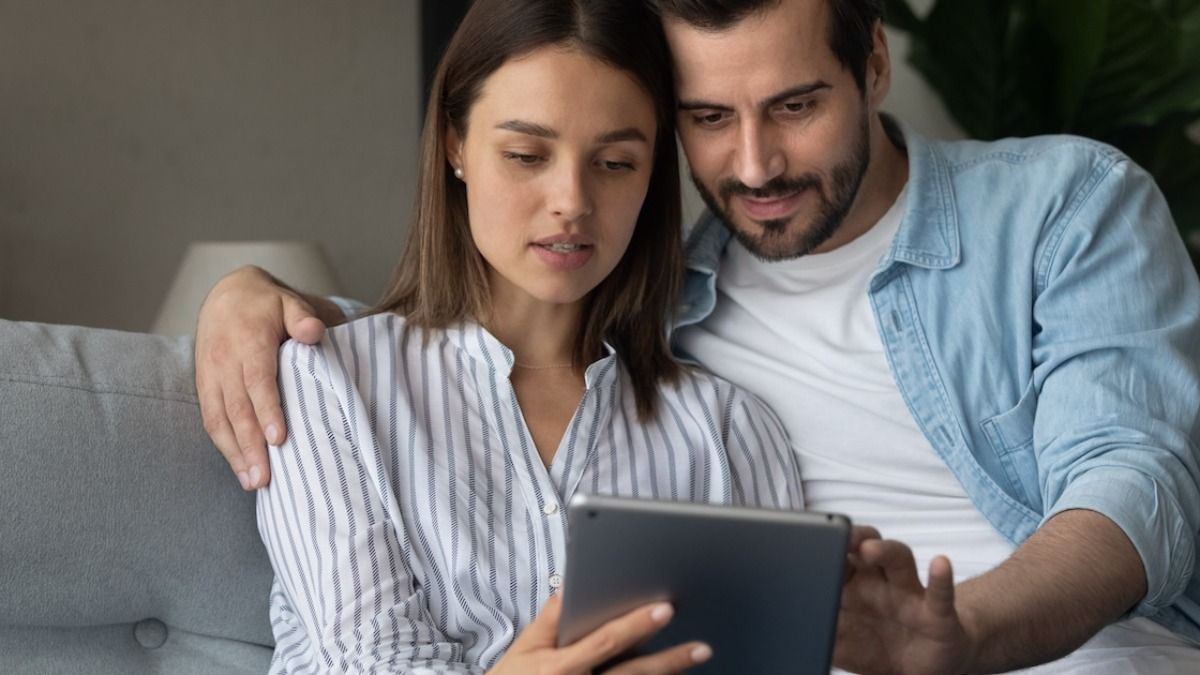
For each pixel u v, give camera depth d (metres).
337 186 3.45
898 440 1.51
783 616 0.95
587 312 1.52
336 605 1.30
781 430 1.54
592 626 0.97
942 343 1.50
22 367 1.37
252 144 3.33
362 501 1.33
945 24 2.84
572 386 1.50
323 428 1.35
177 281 2.80
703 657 0.96
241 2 3.29
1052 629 1.15
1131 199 1.52
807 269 1.57
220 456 1.44
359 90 3.46
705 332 1.61
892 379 1.52
